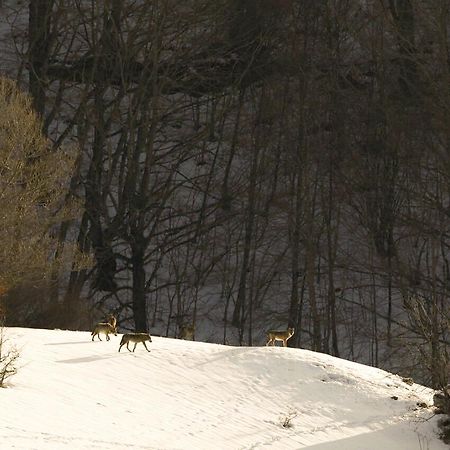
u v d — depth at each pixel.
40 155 103.94
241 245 162.00
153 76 151.62
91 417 58.84
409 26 162.75
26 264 101.25
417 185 165.12
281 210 166.75
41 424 54.66
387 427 67.12
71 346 77.75
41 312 114.38
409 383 77.69
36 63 154.12
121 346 76.88
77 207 117.75
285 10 164.50
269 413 66.69
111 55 155.25
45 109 176.88
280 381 73.25
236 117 175.50
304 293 162.00
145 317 146.50
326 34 166.25
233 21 164.50
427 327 81.94
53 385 64.94
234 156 180.38
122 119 166.00
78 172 145.62
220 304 163.62
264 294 160.75
